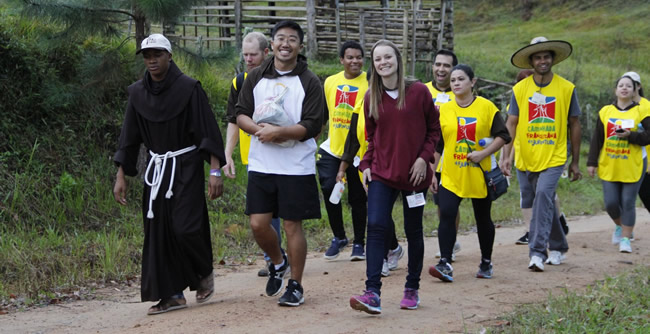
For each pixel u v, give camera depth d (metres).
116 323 5.20
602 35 34.44
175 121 5.31
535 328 4.72
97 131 10.11
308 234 9.59
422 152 5.10
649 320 4.93
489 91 20.52
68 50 10.27
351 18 19.47
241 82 6.44
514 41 35.84
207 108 5.38
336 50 19.11
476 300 5.68
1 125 9.14
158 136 5.34
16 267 6.76
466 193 6.47
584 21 37.62
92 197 8.99
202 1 8.88
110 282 6.77
